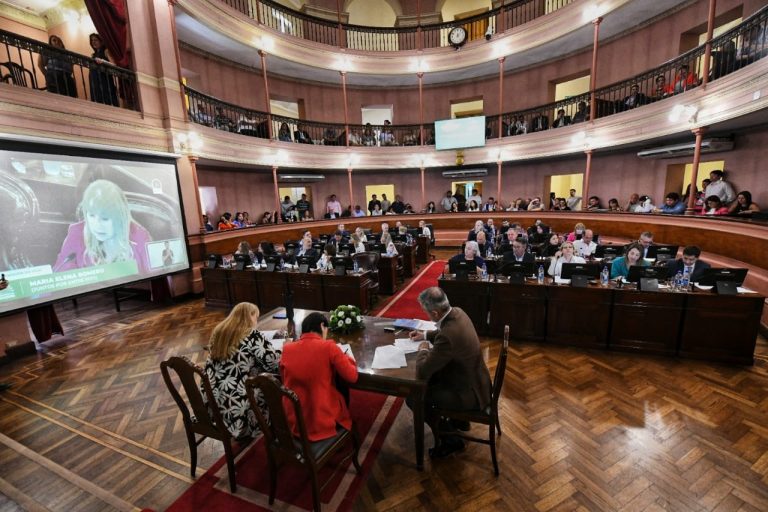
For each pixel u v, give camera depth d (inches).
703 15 354.3
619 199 449.7
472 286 197.5
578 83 579.5
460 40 491.8
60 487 104.6
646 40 408.5
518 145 483.2
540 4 516.7
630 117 358.6
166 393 156.3
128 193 258.7
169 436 126.7
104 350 203.8
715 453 108.3
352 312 135.7
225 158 369.4
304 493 98.7
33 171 202.2
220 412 98.1
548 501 93.9
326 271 257.1
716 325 158.6
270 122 431.5
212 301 289.0
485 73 552.7
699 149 287.7
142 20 282.4
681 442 113.3
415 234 424.2
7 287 189.9
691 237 283.7
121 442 124.0
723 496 93.7
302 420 81.3
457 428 121.7
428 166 545.3
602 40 445.4
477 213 521.7
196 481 104.7
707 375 150.9
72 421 137.3
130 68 278.7
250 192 493.7
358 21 609.3
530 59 504.4
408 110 600.7
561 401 136.8
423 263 411.5
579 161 489.4
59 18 327.0
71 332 234.4
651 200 405.7
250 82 487.2
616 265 206.5
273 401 82.6
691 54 293.7
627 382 148.2
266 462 111.0
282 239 442.3
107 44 266.5
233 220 445.7
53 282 211.2
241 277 274.5
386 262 291.0
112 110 253.4
